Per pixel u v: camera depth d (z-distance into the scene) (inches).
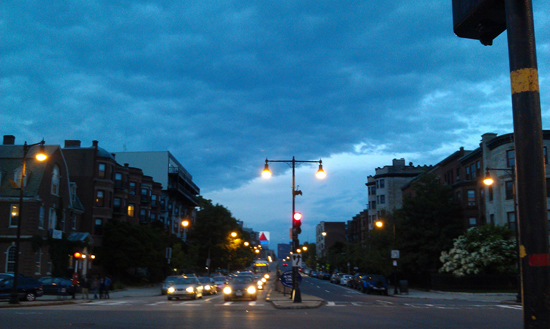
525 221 142.3
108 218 2105.1
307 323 581.9
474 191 1925.4
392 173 3366.1
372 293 1654.8
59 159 1792.6
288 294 1333.7
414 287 2014.0
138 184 2428.6
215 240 2741.1
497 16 169.5
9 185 1595.7
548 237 140.1
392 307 910.4
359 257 2252.7
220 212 2797.7
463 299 1296.8
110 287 1681.8
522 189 144.3
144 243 2031.3
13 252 1546.5
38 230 1588.3
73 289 1213.7
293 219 1007.6
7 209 1566.2
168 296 1198.9
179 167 3334.2
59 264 1689.2
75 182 2071.9
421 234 1909.4
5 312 740.7
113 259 1999.3
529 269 139.3
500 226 1638.8
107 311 772.0
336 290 1857.8
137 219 2395.4
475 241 1641.2
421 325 574.2
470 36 182.1
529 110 146.3
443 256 1747.0
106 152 2193.7
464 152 2050.9
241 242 3004.4
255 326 541.6
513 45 151.7
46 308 859.4
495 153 1748.3
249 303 1043.9
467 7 170.6
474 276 1593.3
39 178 1631.4
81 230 2016.5
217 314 712.4
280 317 664.4
